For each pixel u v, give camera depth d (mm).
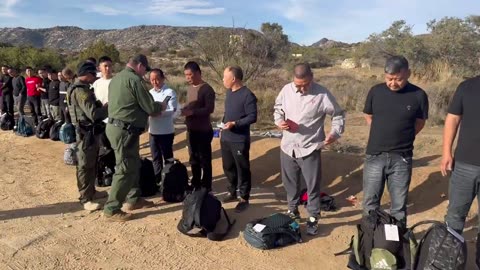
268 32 24906
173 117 6195
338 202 6172
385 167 4586
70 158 8023
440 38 21984
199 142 5961
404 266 3986
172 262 4602
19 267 4469
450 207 4105
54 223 5516
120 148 5348
